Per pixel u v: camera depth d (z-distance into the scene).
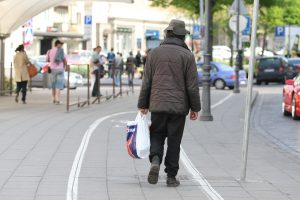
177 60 20.02
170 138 20.27
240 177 21.73
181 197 18.94
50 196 18.70
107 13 159.00
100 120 38.75
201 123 39.19
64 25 149.12
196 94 20.09
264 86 94.75
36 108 46.38
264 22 127.81
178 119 20.22
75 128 34.47
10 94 59.88
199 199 18.73
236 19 65.25
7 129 33.56
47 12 144.88
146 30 170.25
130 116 41.78
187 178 21.88
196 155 26.89
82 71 92.44
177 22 20.45
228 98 63.34
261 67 97.88
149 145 20.22
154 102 19.97
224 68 85.62
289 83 47.84
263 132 36.47
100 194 19.11
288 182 21.55
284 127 40.34
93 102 52.69
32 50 142.50
